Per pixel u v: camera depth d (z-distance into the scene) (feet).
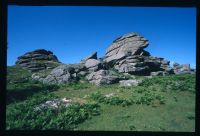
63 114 65.57
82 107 72.54
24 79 117.70
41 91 93.30
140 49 149.59
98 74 110.52
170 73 143.13
